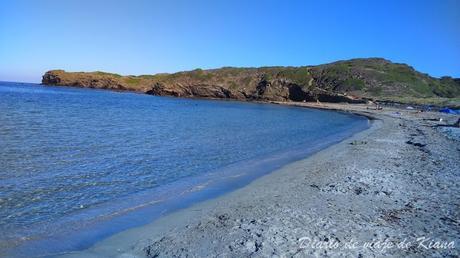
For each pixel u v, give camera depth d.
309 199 12.77
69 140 25.03
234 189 14.55
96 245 9.03
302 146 27.47
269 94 126.75
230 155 22.52
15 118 36.56
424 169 18.08
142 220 10.87
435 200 12.78
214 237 9.36
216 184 15.36
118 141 25.88
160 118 48.03
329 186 14.62
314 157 21.70
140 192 13.90
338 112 81.94
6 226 10.10
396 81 134.38
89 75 172.00
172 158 20.72
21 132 27.30
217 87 132.75
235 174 17.31
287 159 21.56
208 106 85.88
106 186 14.52
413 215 11.14
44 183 14.47
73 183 14.69
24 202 12.13
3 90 108.81
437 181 15.58
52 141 24.19
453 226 10.24
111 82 164.75
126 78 169.25
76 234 9.72
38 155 19.55
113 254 8.52
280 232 9.57
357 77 135.25
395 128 42.12
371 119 60.00
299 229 9.78
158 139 28.00
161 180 15.81
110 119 42.78
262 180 15.88
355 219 10.66
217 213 11.36
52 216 11.02
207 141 28.25
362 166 18.75
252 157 22.09
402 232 9.71
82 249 8.81
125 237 9.51
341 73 137.88
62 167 17.23
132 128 34.69
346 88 128.88
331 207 11.82
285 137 33.16
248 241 9.02
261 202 12.46
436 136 33.59
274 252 8.37
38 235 9.60
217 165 19.38
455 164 19.52
